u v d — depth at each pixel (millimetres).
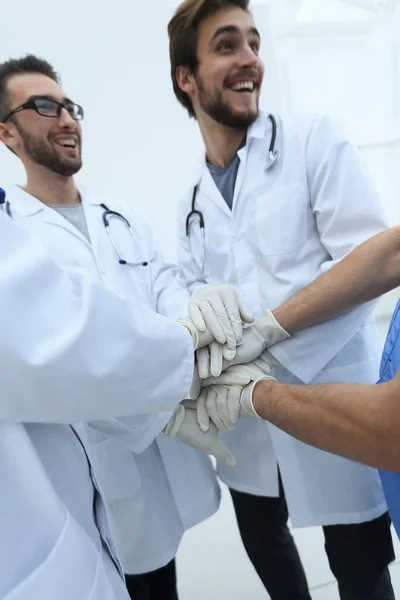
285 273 1029
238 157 1136
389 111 2734
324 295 855
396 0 2504
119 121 2195
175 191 2354
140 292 1130
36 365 443
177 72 1162
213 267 1180
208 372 860
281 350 921
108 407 544
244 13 1051
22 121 1140
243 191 1083
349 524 1025
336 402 556
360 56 2629
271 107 2541
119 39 2068
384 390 499
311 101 2637
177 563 1583
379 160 2850
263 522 1210
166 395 608
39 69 1230
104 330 517
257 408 762
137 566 1054
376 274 826
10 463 477
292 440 1010
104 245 1143
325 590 1387
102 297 531
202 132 1196
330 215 975
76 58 2055
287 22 2453
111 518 1048
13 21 1941
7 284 444
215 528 1749
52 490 524
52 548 490
